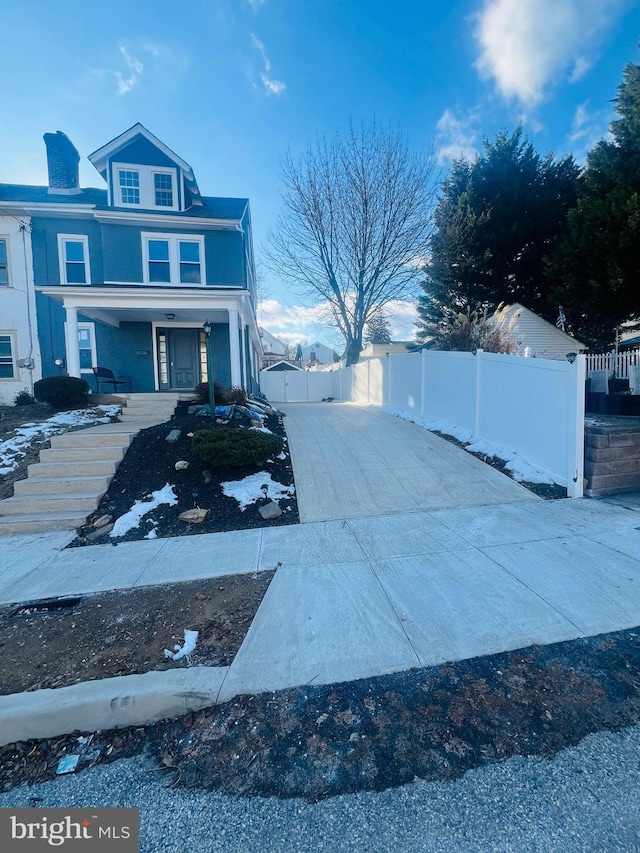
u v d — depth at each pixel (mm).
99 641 2721
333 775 1765
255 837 1528
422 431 8539
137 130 11852
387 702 2137
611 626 2701
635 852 1428
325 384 22406
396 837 1508
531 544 3982
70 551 4285
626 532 4195
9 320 12719
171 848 1504
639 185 11438
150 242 12008
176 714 2148
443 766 1785
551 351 15930
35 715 2062
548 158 17828
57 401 8797
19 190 13633
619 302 12352
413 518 4820
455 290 19000
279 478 6062
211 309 10727
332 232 17484
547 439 5898
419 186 16578
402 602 3035
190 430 7145
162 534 4645
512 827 1521
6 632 2867
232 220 11945
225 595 3252
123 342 12805
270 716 2078
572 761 1786
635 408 9312
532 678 2271
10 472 5980
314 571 3592
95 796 1729
